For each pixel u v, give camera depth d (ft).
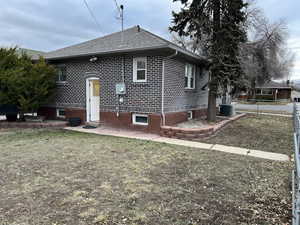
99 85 32.50
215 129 28.68
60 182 12.56
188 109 36.04
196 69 38.63
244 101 134.51
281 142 24.39
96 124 32.99
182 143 23.26
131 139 24.76
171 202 10.46
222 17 32.91
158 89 27.61
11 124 31.89
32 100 32.12
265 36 86.94
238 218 9.24
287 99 145.69
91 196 10.89
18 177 13.25
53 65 35.53
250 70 67.36
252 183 12.94
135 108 29.58
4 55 31.17
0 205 9.92
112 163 16.15
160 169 15.06
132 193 11.30
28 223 8.57
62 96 36.81
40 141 23.16
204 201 10.64
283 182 13.12
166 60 27.94
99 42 36.50
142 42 29.53
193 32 36.37
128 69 29.71
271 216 9.44
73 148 20.35
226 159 17.81
